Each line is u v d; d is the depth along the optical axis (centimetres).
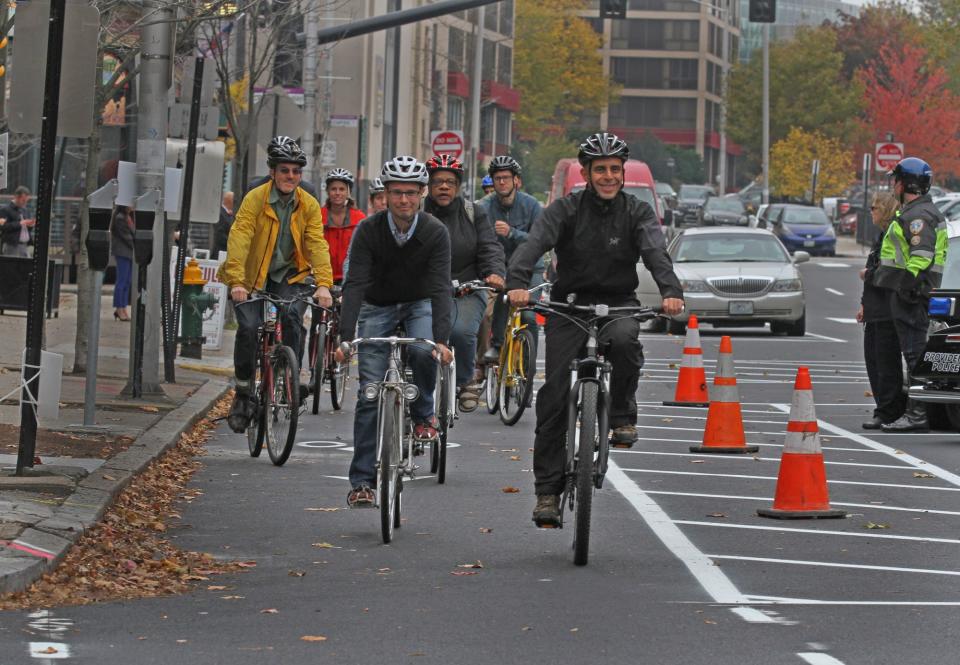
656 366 6153
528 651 1852
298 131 6825
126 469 3045
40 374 2858
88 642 1889
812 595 2166
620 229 2445
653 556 2458
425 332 2697
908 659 1809
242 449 3691
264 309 3475
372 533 2662
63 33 2869
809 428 2833
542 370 5875
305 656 1831
